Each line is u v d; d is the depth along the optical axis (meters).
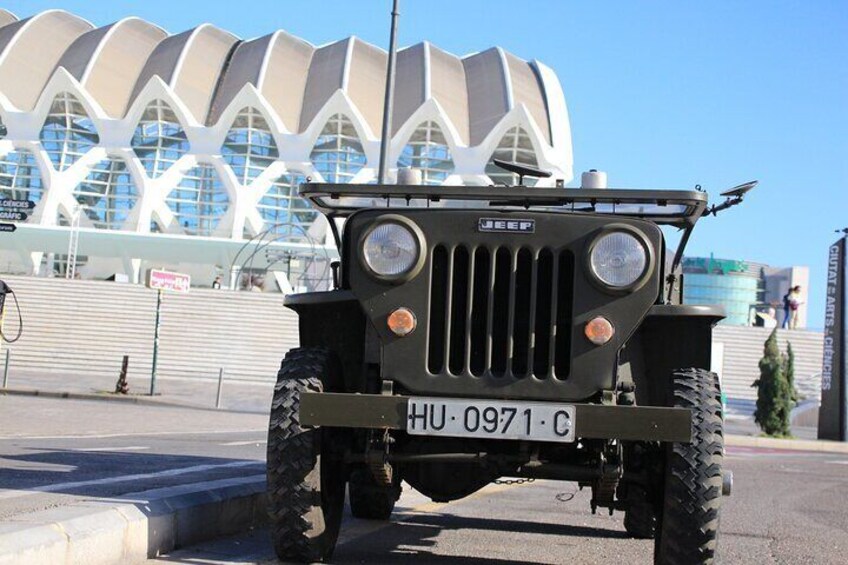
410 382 5.01
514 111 81.31
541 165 82.12
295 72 86.38
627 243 4.94
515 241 5.02
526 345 5.02
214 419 22.48
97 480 7.38
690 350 5.23
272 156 83.56
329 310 5.57
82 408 22.33
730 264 125.44
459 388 4.98
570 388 4.93
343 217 5.94
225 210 83.12
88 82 83.75
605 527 8.24
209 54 87.38
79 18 93.06
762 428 32.41
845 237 32.78
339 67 85.56
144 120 83.69
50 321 44.62
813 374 49.97
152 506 5.59
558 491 11.63
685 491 4.79
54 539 4.44
